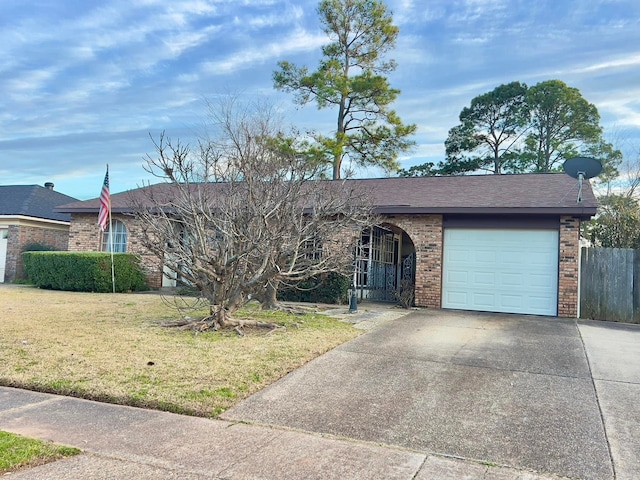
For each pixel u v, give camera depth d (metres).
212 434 4.31
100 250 17.16
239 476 3.54
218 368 6.09
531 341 8.29
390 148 25.70
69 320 9.31
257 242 8.10
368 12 25.27
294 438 4.27
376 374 6.14
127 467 3.64
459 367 6.49
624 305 11.66
